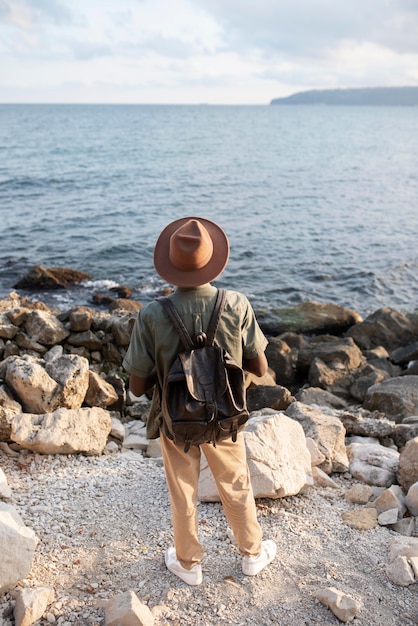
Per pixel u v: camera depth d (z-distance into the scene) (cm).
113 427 549
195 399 282
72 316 743
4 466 460
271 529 384
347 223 3144
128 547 364
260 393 658
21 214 3144
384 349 1252
